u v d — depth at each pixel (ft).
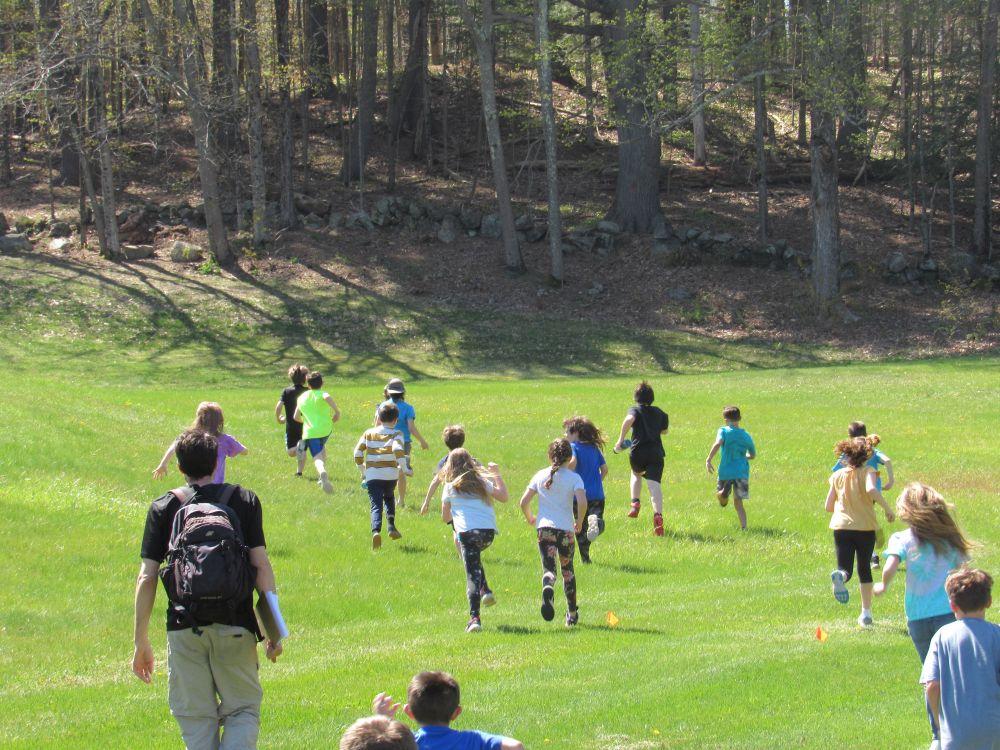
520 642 30.35
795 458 66.95
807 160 186.80
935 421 79.30
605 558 44.50
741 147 191.62
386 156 184.14
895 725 21.31
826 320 138.10
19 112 173.37
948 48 168.14
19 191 162.40
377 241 155.02
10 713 24.04
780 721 21.95
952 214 151.64
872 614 33.68
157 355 119.96
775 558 44.62
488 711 22.88
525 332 134.51
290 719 22.85
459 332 133.08
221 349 123.44
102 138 138.82
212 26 145.07
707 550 45.80
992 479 59.67
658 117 128.16
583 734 21.18
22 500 45.09
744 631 31.24
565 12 193.67
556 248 145.89
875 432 74.59
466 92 200.64
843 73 117.91
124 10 124.57
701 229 157.79
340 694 24.85
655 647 29.04
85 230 149.38
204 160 141.49
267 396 94.79
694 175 180.14
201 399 90.63
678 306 143.33
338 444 70.54
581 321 139.13
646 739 20.81
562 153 187.93
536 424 78.59
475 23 144.87
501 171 148.05
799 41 119.75
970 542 21.25
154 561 17.71
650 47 128.06
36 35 110.42
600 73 194.90
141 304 131.13
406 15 196.95
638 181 158.20
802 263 151.53
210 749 17.08
